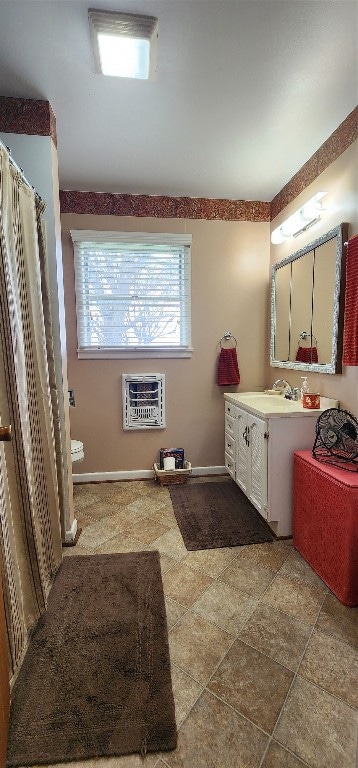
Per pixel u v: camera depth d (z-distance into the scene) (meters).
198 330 3.01
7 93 1.70
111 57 1.46
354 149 1.84
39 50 1.45
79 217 2.76
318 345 2.21
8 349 1.26
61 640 1.35
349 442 1.74
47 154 1.78
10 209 1.31
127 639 1.35
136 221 2.83
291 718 1.05
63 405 1.99
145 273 2.90
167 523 2.28
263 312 3.08
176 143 2.12
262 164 2.38
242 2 1.26
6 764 0.95
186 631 1.38
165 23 1.34
